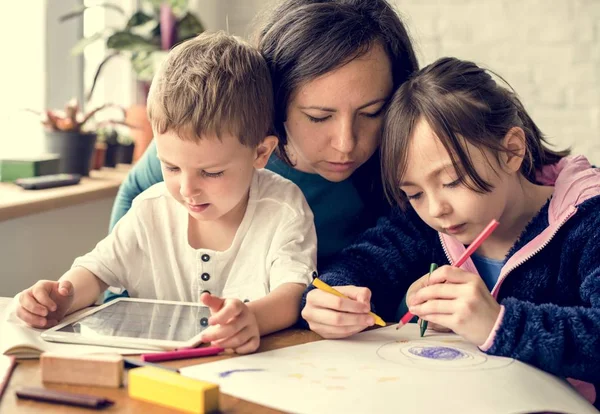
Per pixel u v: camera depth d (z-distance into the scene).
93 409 0.65
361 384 0.73
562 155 1.25
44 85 2.20
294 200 1.14
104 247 1.12
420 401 0.69
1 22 1.99
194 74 1.00
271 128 1.14
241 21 2.83
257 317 0.92
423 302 0.92
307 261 1.09
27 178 1.75
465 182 1.00
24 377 0.73
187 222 1.13
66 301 0.97
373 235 1.23
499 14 2.66
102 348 0.83
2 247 1.54
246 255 1.11
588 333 0.86
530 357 0.85
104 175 2.04
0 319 0.92
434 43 2.73
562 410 0.72
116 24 2.51
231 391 0.70
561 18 2.61
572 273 1.06
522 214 1.12
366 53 1.12
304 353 0.84
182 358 0.81
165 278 1.14
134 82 2.47
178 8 2.29
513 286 1.10
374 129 1.16
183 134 0.97
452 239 1.17
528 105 2.67
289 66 1.14
